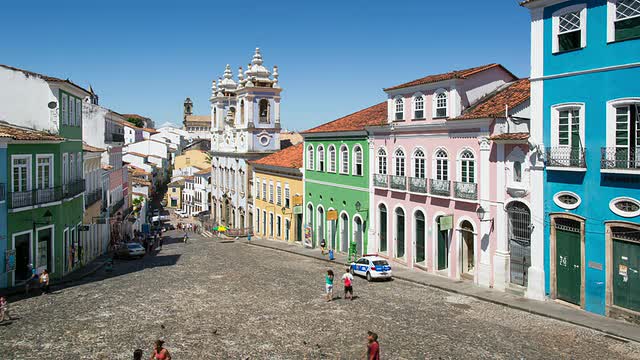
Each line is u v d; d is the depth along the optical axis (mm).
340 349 15016
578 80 18438
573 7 18484
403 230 28531
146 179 81562
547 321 17703
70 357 14102
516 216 21516
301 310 19078
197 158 99250
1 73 25719
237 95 56156
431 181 25797
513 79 26938
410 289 22938
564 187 19062
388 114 29172
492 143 22375
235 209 56688
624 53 17062
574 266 18938
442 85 25172
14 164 23172
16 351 14484
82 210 31062
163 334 16188
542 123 19766
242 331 16594
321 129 36406
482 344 15328
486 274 22812
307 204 38844
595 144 17969
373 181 30453
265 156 53469
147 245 39500
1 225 22172
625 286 17281
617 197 17344
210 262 30922
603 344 15289
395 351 14805
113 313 18438
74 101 29938
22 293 21625
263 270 27625
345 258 32062
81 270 28797
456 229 24469
